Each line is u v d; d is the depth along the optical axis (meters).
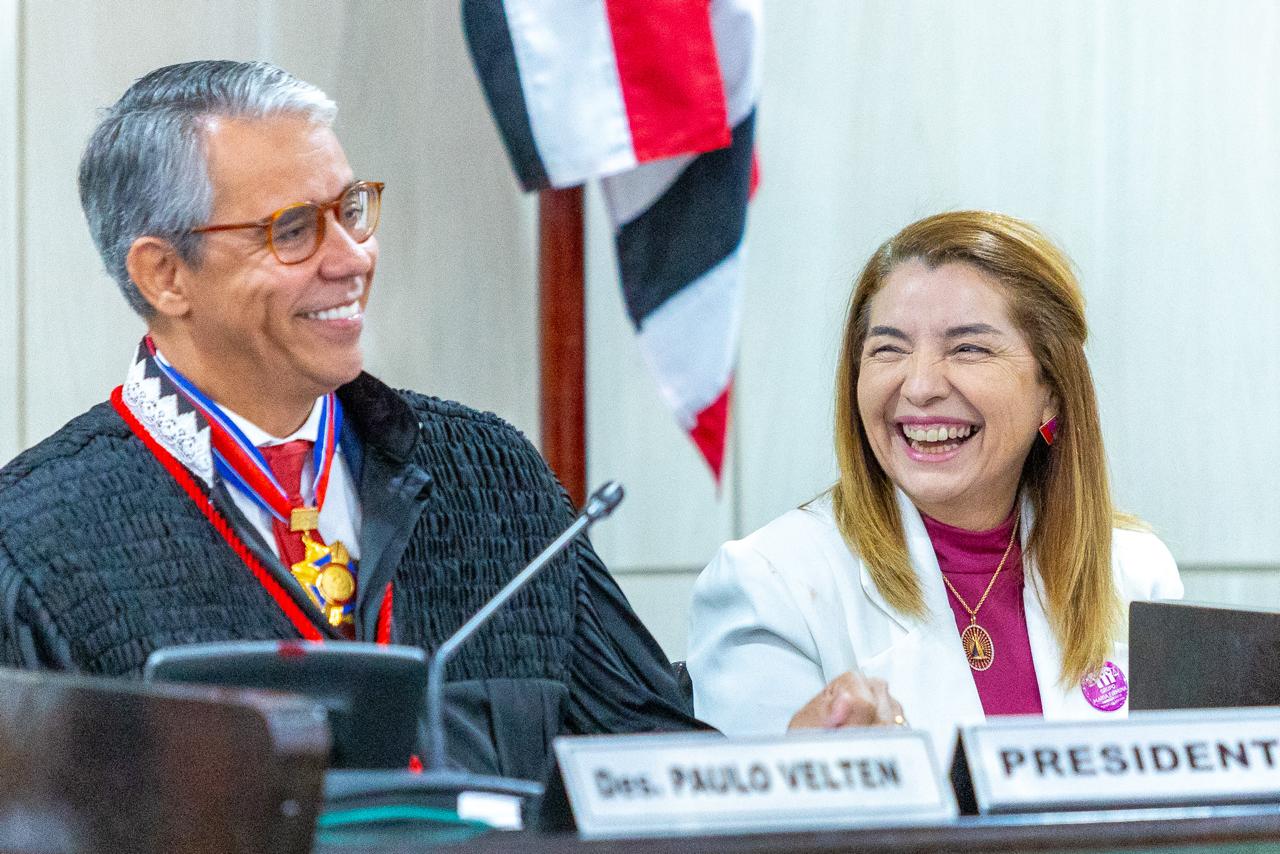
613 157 8.05
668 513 10.84
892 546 6.47
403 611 5.32
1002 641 6.50
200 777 2.99
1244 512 11.91
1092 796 3.44
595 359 10.69
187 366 5.27
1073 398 6.46
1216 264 11.82
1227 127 11.82
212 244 5.03
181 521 5.07
